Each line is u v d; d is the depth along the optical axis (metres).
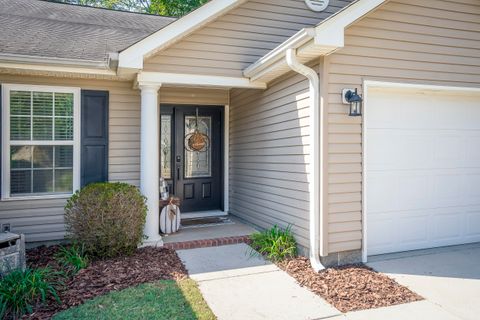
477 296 3.57
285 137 5.16
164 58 5.13
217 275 4.15
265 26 5.70
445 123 5.19
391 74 4.58
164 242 5.26
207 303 3.42
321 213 4.28
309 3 5.96
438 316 3.17
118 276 4.00
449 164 5.24
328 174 4.31
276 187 5.46
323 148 4.26
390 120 4.84
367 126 4.68
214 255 4.88
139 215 4.72
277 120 5.40
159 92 7.05
